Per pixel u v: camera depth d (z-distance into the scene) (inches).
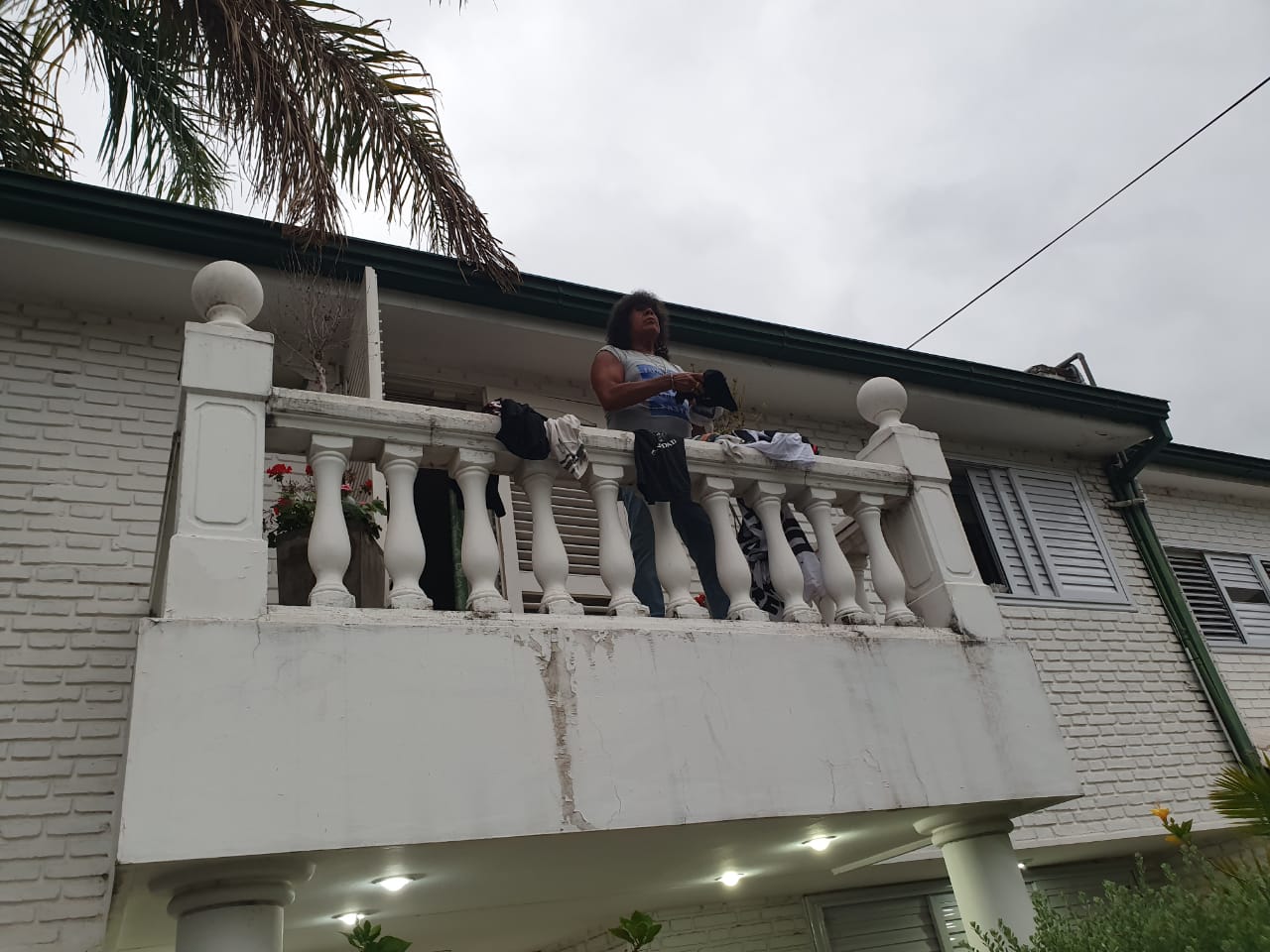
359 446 128.4
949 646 143.6
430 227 227.8
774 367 283.4
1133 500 351.3
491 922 179.8
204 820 93.0
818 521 154.1
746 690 125.5
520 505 238.8
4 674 169.9
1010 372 314.2
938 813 142.1
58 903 156.3
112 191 202.4
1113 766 286.8
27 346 203.5
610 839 116.8
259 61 205.2
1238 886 128.9
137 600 185.9
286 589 147.3
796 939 249.4
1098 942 122.0
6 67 233.6
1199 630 329.4
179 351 218.4
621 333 171.8
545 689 113.7
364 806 99.7
